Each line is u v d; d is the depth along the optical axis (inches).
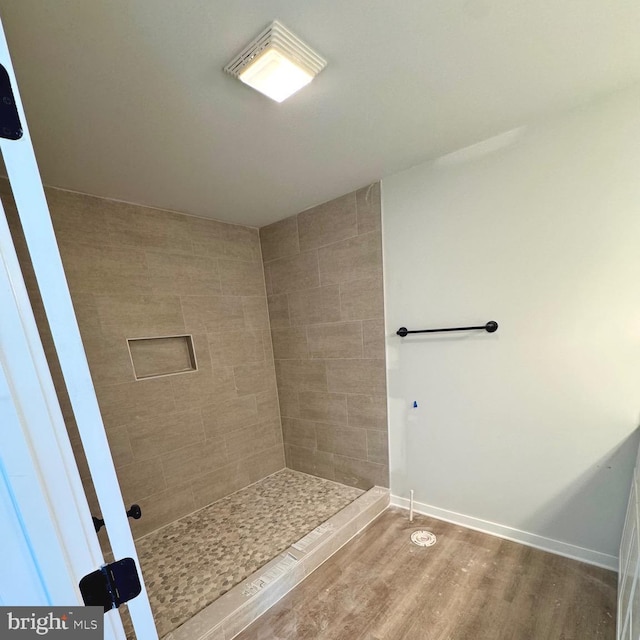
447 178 61.0
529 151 52.4
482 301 59.9
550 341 53.9
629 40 34.5
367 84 39.6
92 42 30.1
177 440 76.9
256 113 43.2
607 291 48.6
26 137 14.8
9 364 14.2
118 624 18.3
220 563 60.9
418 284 67.4
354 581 53.7
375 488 78.4
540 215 52.7
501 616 45.6
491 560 56.1
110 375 66.6
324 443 90.0
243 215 84.0
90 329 64.2
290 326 92.6
